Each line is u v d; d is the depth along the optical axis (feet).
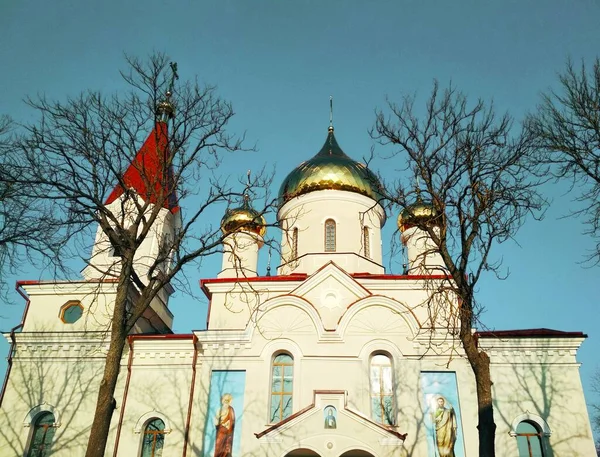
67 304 90.02
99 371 83.61
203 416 77.00
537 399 75.41
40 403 82.07
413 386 75.31
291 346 79.20
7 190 55.62
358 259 98.12
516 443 73.00
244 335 80.89
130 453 77.51
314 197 104.63
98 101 57.21
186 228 56.18
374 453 67.82
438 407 74.13
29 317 89.15
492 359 78.02
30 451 79.61
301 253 100.73
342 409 70.23
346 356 77.87
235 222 101.14
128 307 88.53
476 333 78.74
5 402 82.58
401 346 78.02
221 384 78.64
